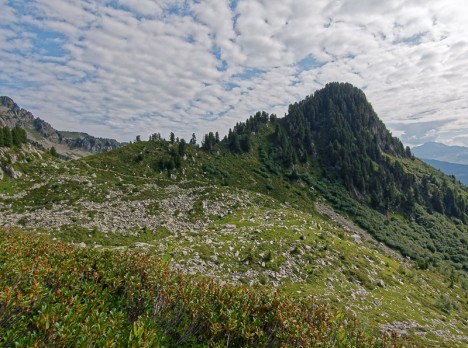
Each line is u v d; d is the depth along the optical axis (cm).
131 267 1388
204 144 16225
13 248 1300
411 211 16000
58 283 1140
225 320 1117
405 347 1225
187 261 4319
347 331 1177
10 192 8181
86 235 6056
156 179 11394
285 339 1042
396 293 5381
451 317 5294
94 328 852
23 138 11544
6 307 831
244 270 4481
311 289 4409
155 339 902
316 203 13500
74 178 9719
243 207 9000
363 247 7775
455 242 13775
